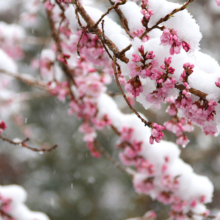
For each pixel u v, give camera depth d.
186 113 1.65
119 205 8.65
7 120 7.95
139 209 8.16
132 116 3.21
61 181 8.62
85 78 3.28
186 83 1.44
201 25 8.09
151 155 3.06
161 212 7.97
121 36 1.79
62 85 3.58
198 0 8.09
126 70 1.67
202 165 8.12
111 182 8.58
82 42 2.21
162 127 1.44
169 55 1.55
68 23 2.56
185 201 3.01
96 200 8.62
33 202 8.59
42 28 8.14
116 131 3.17
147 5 1.58
